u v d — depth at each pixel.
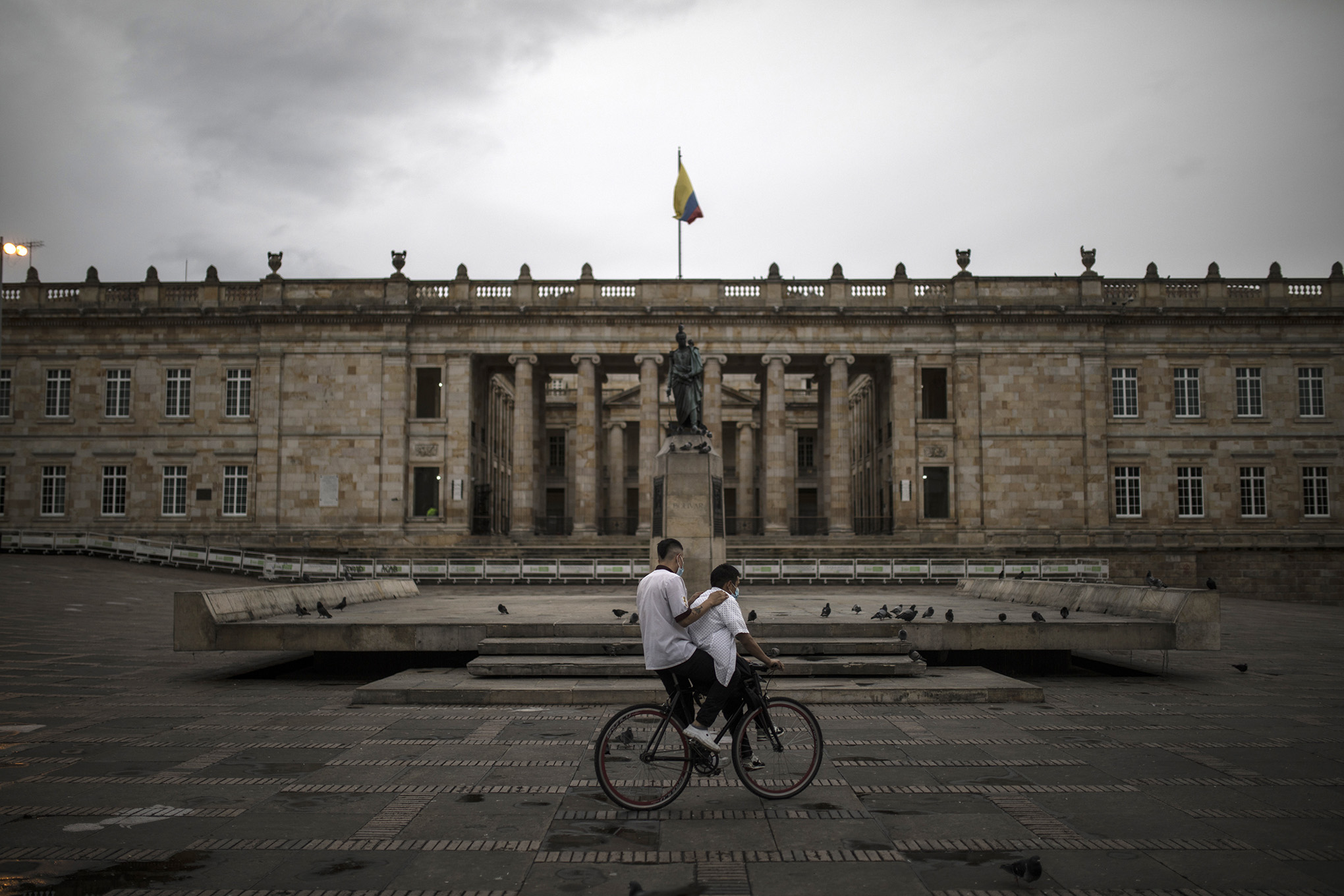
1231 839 8.09
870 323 56.94
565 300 57.41
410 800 9.26
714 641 8.95
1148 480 56.84
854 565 44.38
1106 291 57.91
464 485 56.41
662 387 56.94
